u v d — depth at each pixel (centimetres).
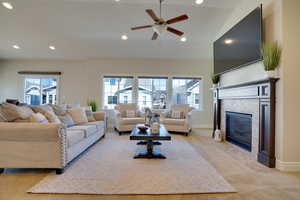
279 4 266
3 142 231
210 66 649
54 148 231
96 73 638
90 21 433
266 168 261
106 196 180
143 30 473
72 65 671
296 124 257
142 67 643
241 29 346
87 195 181
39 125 229
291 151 256
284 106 257
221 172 243
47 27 459
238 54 357
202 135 499
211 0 357
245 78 354
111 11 397
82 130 311
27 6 381
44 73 663
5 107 249
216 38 501
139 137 276
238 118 382
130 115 539
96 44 550
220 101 461
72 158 266
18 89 661
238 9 378
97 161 277
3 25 450
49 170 245
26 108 277
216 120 466
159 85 657
